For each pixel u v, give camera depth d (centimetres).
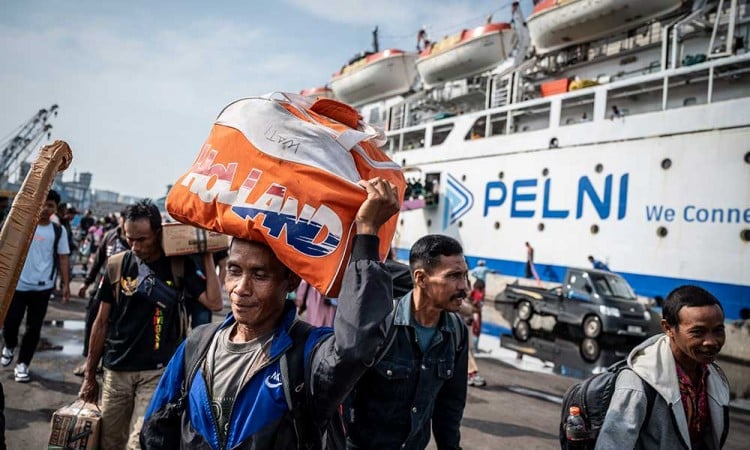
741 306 1056
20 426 370
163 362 260
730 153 1112
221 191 140
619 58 1489
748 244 1066
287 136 141
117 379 257
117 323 258
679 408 172
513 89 1633
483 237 1614
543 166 1466
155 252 267
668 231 1186
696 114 1172
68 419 238
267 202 133
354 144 144
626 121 1293
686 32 1290
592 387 186
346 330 117
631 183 1263
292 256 129
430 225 1828
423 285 193
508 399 578
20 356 469
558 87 1501
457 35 1880
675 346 183
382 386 187
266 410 129
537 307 1171
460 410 208
